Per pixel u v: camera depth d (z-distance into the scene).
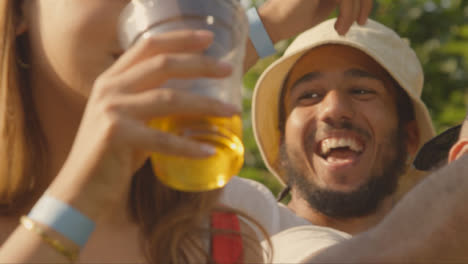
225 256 1.17
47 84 1.20
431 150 2.31
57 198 0.85
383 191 2.82
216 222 1.20
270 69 3.08
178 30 0.88
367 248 1.18
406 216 1.25
